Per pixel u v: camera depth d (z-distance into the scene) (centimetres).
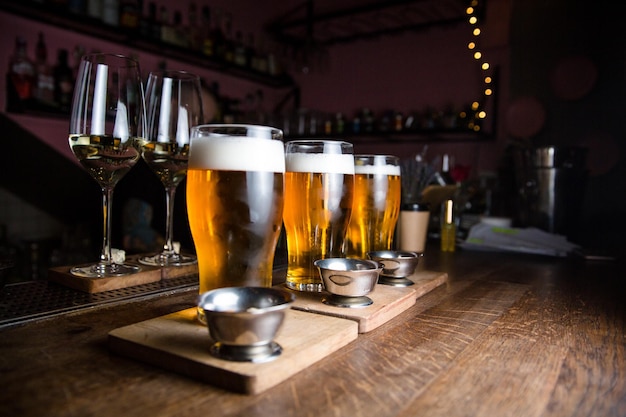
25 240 288
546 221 225
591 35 307
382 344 64
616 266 147
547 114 324
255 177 61
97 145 84
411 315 79
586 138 310
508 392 49
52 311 73
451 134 368
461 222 235
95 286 86
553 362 58
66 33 308
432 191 206
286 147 85
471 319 77
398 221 151
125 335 57
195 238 65
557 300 94
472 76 377
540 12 324
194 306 79
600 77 304
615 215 293
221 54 386
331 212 82
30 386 47
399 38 416
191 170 64
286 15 461
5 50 281
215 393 47
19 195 296
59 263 282
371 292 81
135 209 261
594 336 70
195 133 65
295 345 56
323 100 460
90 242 307
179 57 367
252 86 456
